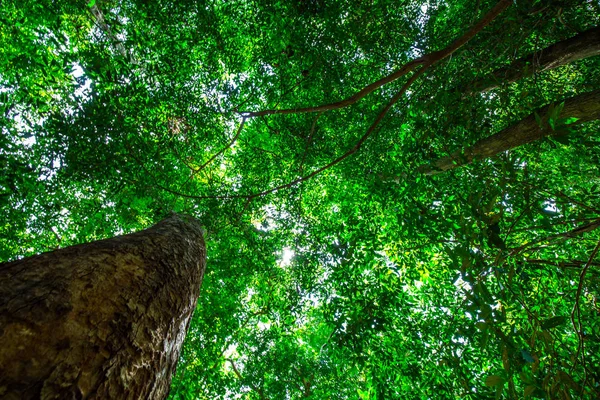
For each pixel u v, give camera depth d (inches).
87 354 35.9
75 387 31.9
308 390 270.1
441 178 165.5
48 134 159.5
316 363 286.8
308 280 231.1
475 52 163.6
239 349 279.7
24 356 31.6
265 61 231.9
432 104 135.1
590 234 152.7
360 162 227.0
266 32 227.0
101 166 167.0
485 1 180.5
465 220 88.9
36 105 168.1
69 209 221.3
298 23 203.5
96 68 158.2
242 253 261.9
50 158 159.9
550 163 207.0
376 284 177.8
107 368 36.8
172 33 211.3
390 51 219.5
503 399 119.6
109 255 59.0
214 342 245.1
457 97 130.4
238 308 265.6
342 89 226.7
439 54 105.4
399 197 147.6
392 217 193.3
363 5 203.3
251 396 281.4
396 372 167.9
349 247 178.7
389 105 126.6
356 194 245.1
